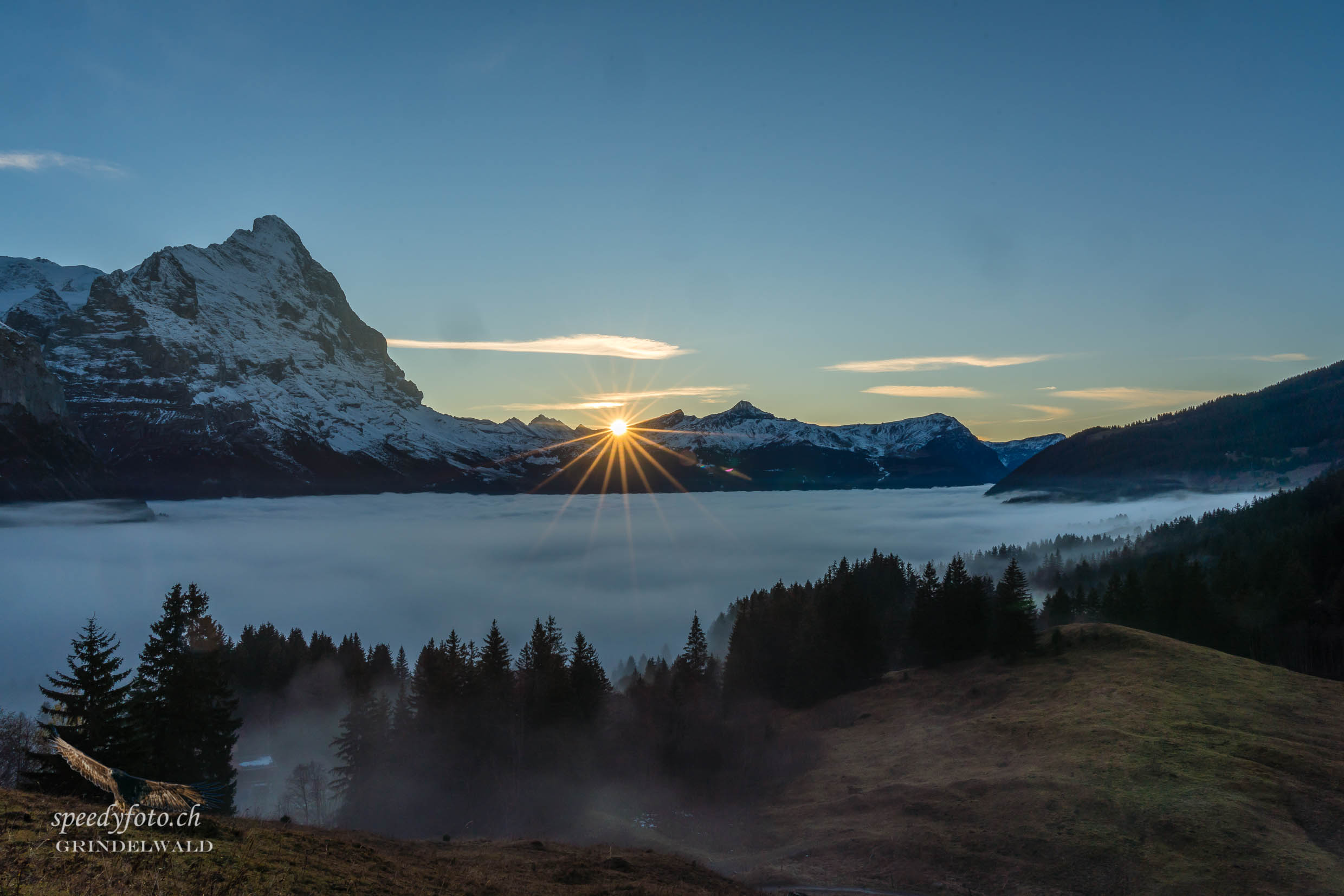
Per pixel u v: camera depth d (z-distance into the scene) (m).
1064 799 57.66
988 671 96.38
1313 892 43.97
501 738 91.94
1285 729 63.56
